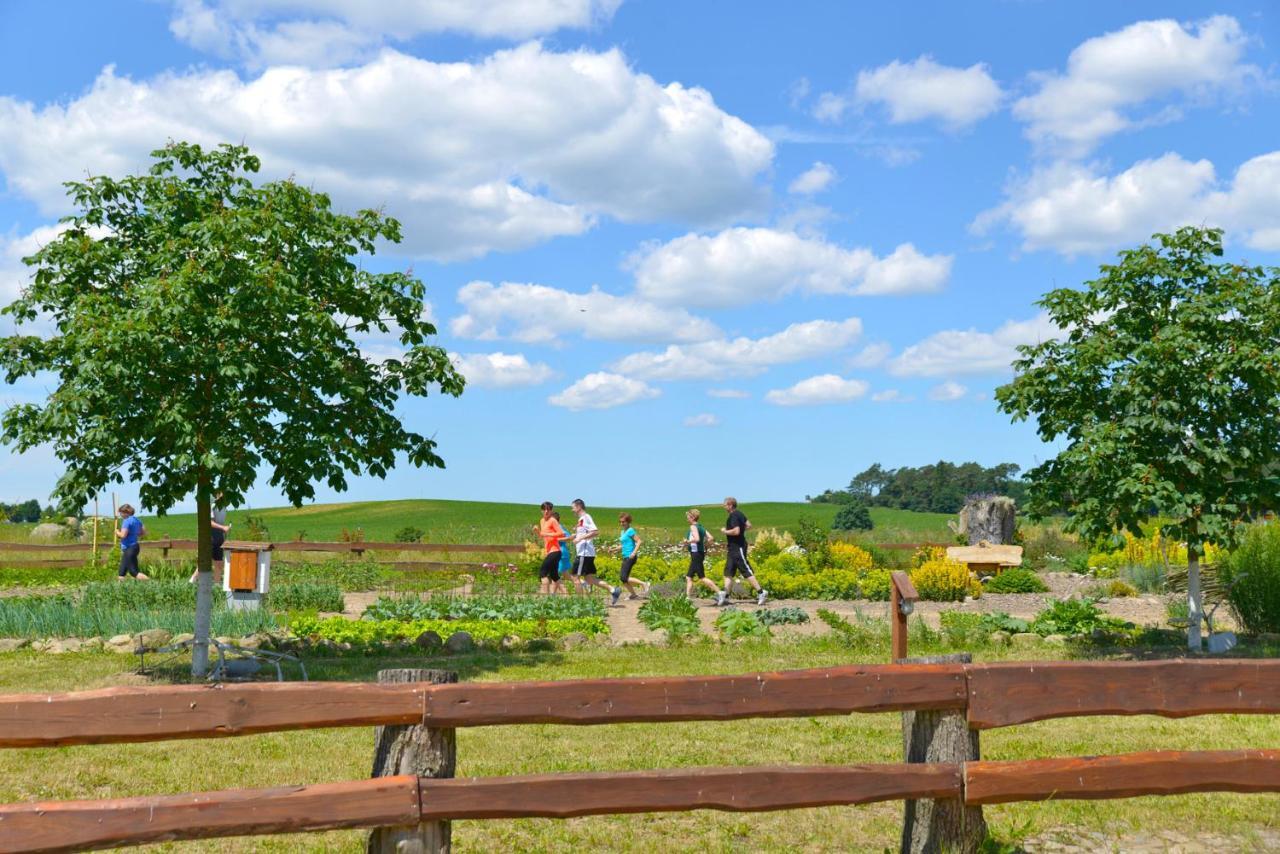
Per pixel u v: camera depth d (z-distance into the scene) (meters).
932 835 5.20
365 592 25.70
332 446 11.86
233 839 6.38
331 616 19.92
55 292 11.30
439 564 29.28
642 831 6.59
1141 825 6.63
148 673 13.01
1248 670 5.15
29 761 8.55
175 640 15.11
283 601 20.89
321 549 31.02
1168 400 13.34
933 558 28.28
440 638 15.56
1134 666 5.14
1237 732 9.83
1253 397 13.41
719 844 6.32
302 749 9.08
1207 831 6.53
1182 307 13.34
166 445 11.48
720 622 16.92
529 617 18.83
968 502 34.12
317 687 4.45
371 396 12.52
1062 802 7.05
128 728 4.21
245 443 11.45
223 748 9.09
